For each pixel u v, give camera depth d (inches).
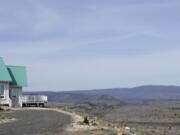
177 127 1849.2
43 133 839.1
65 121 1119.0
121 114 3120.1
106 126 1075.3
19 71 1979.6
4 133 837.2
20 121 1125.1
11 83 1873.8
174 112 3107.8
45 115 1368.1
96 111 3348.9
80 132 860.0
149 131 1381.6
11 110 1624.0
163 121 2402.8
